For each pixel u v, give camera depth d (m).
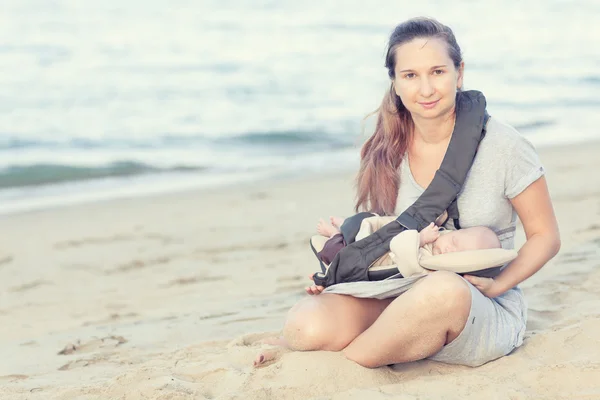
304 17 31.16
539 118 14.84
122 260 6.64
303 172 11.15
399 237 3.12
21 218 8.87
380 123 3.54
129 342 4.20
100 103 16.66
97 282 6.00
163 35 26.38
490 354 3.16
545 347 3.31
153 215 8.62
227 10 32.88
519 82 18.84
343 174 10.83
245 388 3.08
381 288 3.16
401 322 3.02
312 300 3.33
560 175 8.98
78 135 13.93
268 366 3.24
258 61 21.78
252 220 7.95
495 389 2.92
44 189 10.67
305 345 3.27
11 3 32.56
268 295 5.05
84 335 4.43
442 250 3.15
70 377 3.65
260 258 6.27
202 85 18.62
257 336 3.96
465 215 3.29
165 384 3.24
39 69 20.28
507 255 3.05
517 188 3.24
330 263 3.38
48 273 6.41
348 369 3.12
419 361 3.29
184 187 10.44
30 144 13.25
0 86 18.17
